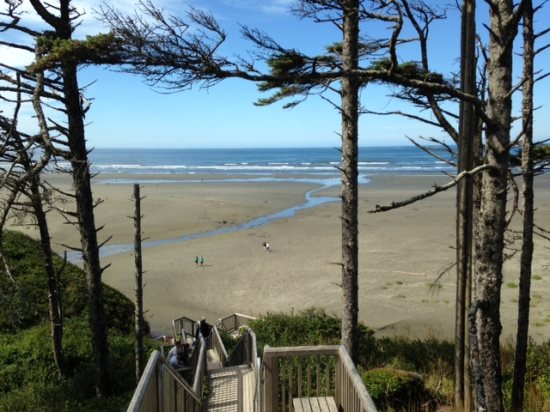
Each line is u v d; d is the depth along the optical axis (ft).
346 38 28.94
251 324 51.39
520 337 28.07
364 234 115.96
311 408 18.13
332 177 271.90
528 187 27.50
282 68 19.10
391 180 239.71
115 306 59.26
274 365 19.58
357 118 30.66
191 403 21.90
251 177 278.87
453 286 79.20
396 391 26.37
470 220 24.17
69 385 37.17
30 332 46.78
